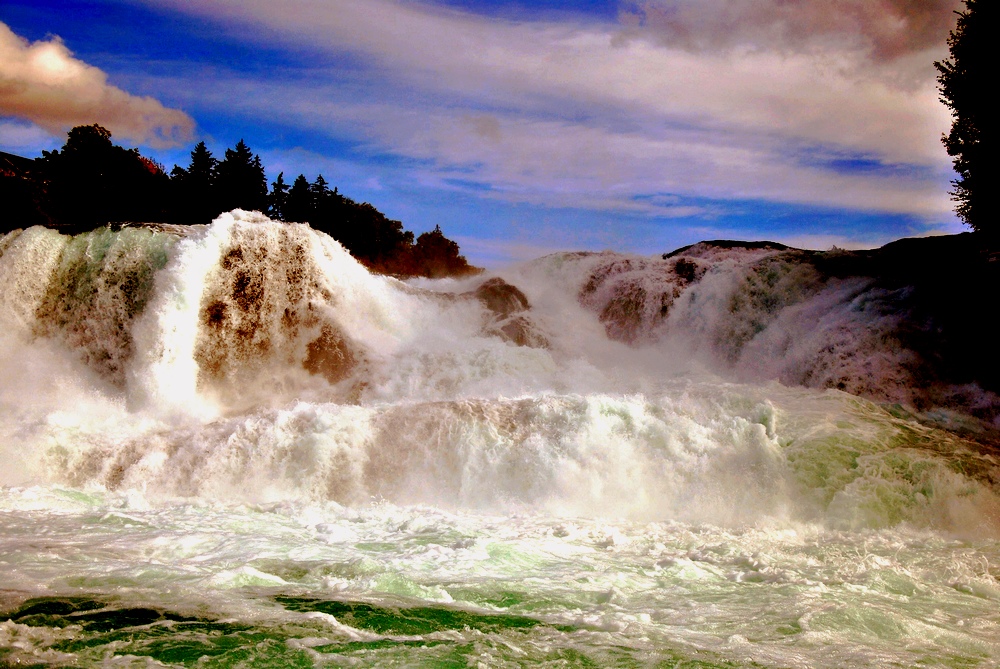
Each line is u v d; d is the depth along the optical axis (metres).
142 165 43.16
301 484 13.54
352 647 6.55
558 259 27.19
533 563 9.34
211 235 19.11
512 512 12.45
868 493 12.24
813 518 12.19
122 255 19.72
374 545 10.03
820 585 8.66
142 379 17.86
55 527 10.55
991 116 21.73
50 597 7.59
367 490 13.42
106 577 8.25
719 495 12.62
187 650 6.41
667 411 14.05
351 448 13.84
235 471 13.80
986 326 18.23
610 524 11.59
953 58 22.86
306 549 9.67
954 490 12.23
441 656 6.40
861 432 13.76
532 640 6.80
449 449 13.62
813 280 22.16
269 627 6.95
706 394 15.22
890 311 19.59
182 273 18.50
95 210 40.75
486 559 9.41
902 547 10.66
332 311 19.80
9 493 12.80
